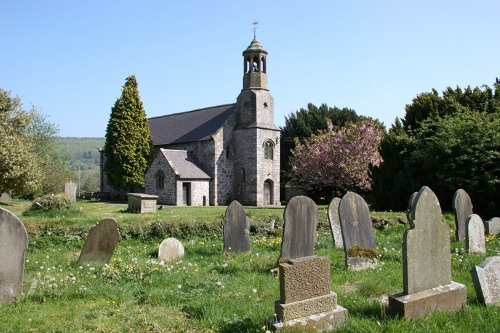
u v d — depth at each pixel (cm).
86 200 4184
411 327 493
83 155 13862
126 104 4031
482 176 1667
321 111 5000
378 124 3541
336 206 1167
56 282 734
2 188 2250
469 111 1848
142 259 988
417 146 1894
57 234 1248
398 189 1962
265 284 730
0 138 2225
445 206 1795
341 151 3189
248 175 3706
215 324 538
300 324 497
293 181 3638
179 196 3469
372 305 588
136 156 4025
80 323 546
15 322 553
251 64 3800
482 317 531
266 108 3784
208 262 976
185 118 4509
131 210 2344
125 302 646
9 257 657
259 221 1484
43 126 3819
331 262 930
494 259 615
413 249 563
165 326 536
